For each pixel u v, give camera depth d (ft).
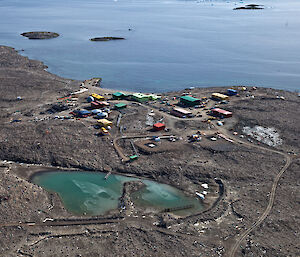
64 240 270.67
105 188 355.77
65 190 349.41
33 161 401.29
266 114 536.83
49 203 323.78
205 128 488.85
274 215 302.66
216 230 285.84
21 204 310.65
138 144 432.25
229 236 277.44
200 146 430.20
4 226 283.18
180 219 301.43
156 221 300.40
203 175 374.84
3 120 505.25
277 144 442.50
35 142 426.51
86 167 390.83
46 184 358.84
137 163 394.52
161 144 434.30
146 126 493.77
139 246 265.34
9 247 260.42
